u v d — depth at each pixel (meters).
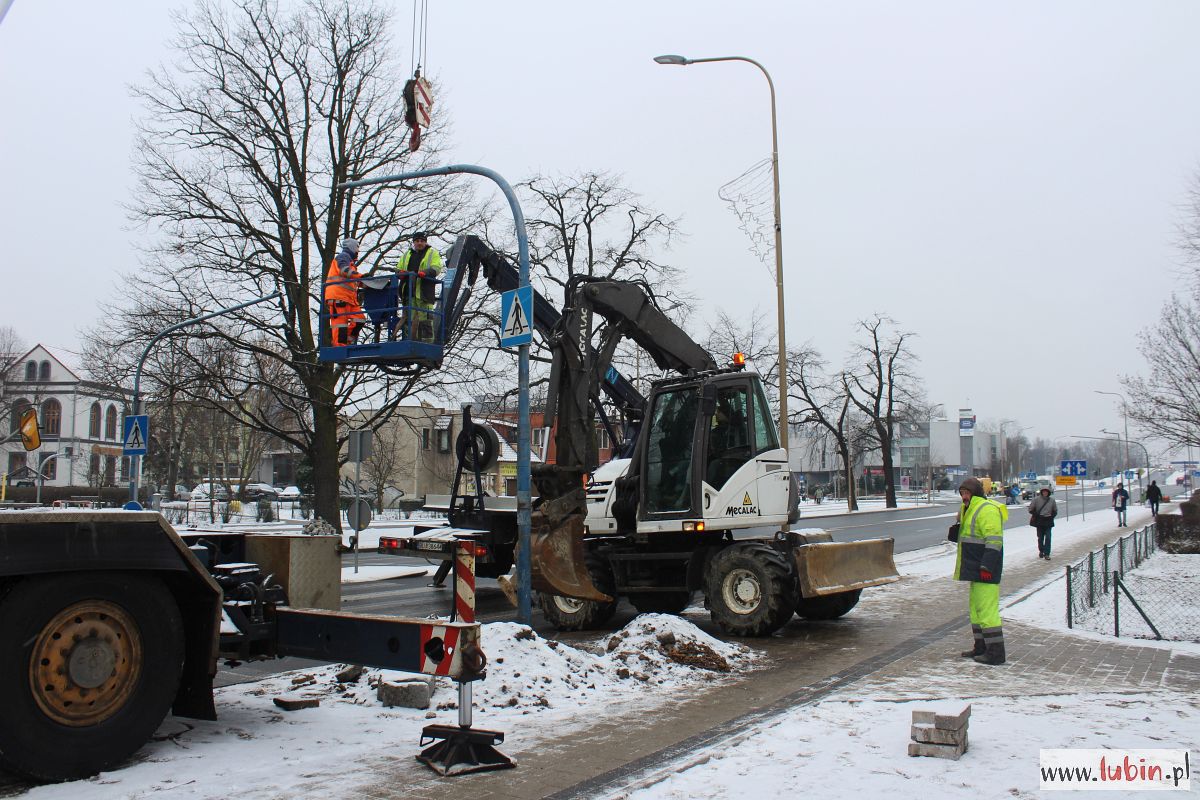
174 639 5.45
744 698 7.36
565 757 5.58
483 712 6.77
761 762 5.34
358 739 5.94
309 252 24.00
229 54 23.44
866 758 5.39
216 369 23.27
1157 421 20.69
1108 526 34.44
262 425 24.06
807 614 12.27
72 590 4.96
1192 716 6.49
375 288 10.70
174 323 22.73
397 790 4.90
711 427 11.80
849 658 9.30
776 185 19.25
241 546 7.34
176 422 40.62
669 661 8.59
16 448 62.25
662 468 12.06
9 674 4.70
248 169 23.67
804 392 51.78
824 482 105.38
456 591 5.82
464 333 23.53
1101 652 9.54
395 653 5.61
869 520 43.38
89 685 5.02
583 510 11.30
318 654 6.06
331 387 23.83
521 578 9.48
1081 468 40.47
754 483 11.49
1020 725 6.21
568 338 11.48
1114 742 5.73
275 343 26.39
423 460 62.25
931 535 32.06
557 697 7.23
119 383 28.02
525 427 9.70
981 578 8.98
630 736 6.11
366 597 15.58
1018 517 46.44
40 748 4.80
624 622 12.61
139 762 5.30
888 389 57.72
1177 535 23.67
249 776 5.10
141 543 5.26
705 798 4.71
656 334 12.25
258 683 7.87
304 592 7.07
